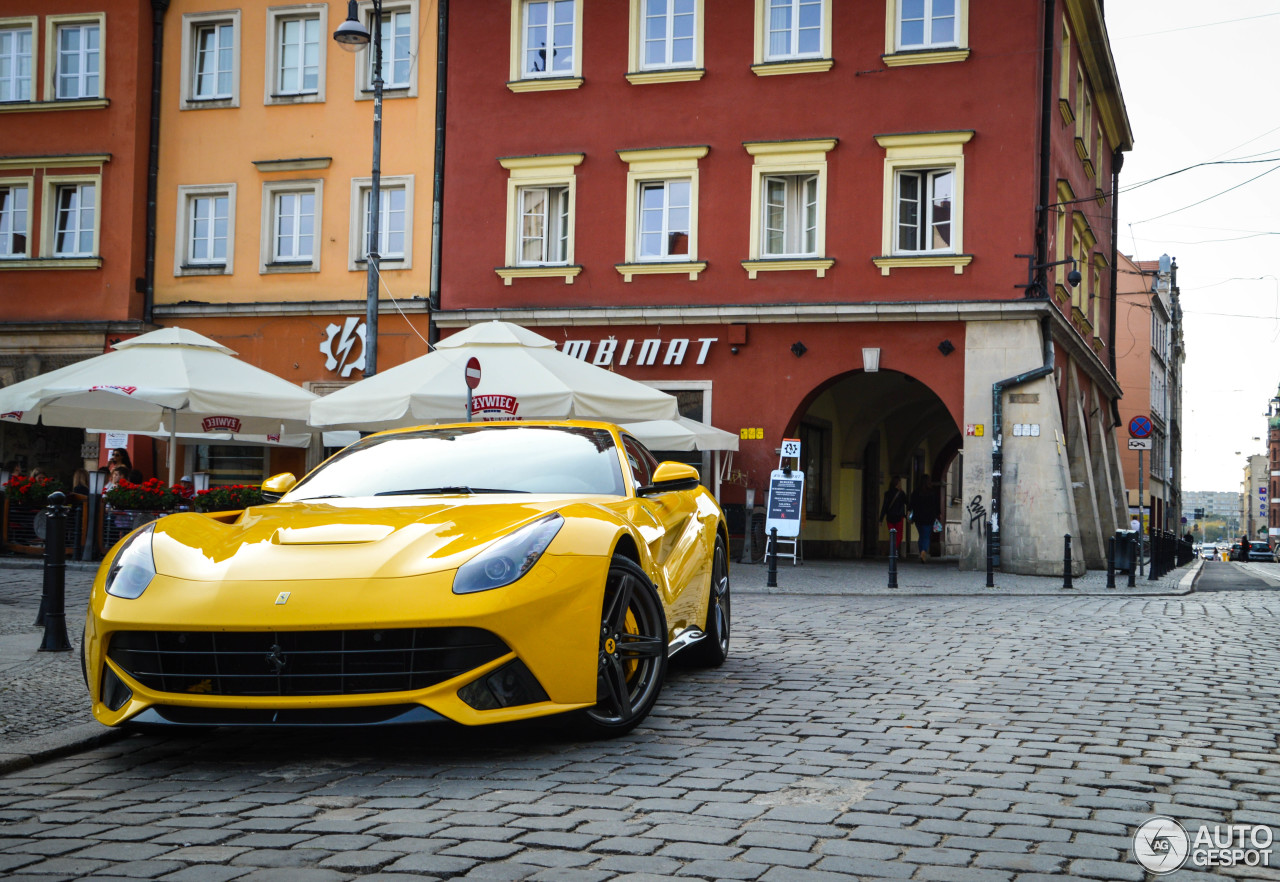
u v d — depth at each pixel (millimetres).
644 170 21141
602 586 4734
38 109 23672
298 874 3186
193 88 23672
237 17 23375
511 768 4488
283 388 15742
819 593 14125
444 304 22156
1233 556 70000
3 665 7180
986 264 19391
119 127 23391
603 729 4898
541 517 4828
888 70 20016
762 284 20453
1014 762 4609
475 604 4301
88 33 23734
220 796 4094
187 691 4375
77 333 23281
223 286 23281
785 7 20656
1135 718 5582
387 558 4492
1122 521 28984
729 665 7355
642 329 20953
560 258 21844
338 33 17953
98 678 4570
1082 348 22703
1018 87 19406
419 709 4273
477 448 6117
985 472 19125
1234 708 5898
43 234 23578
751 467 20344
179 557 4715
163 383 14695
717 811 3857
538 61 22000
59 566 7902
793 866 3264
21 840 3551
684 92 21016
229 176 23344
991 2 19578
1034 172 19312
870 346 19875
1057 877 3193
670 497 6520
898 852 3406
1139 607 12430
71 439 23922
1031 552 18688
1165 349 64250
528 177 21766
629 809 3881
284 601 4293
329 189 22906
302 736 5109
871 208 19969
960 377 19406
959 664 7430
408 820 3740
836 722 5430
